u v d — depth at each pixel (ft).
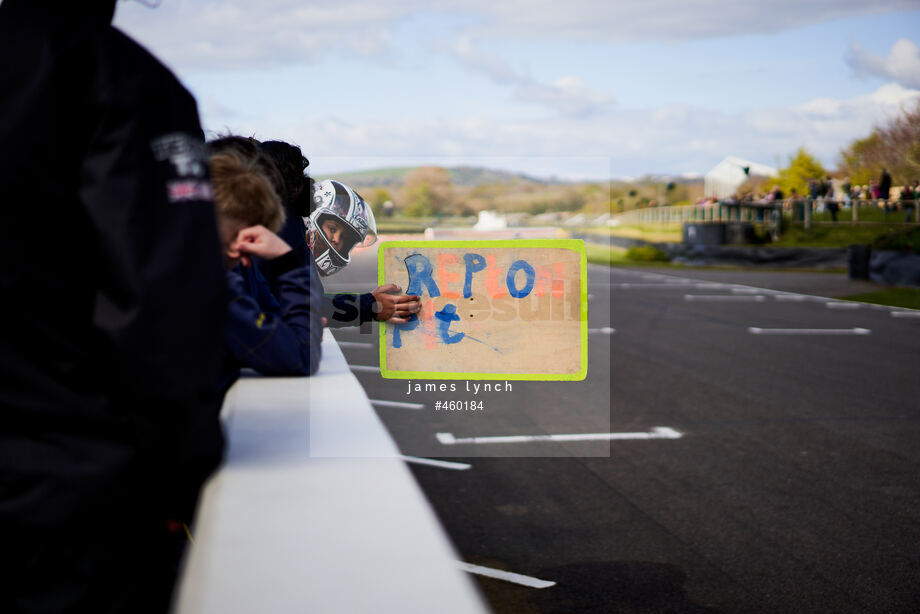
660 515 15.03
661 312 49.08
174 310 3.02
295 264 6.04
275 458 3.86
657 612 11.20
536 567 12.69
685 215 109.50
